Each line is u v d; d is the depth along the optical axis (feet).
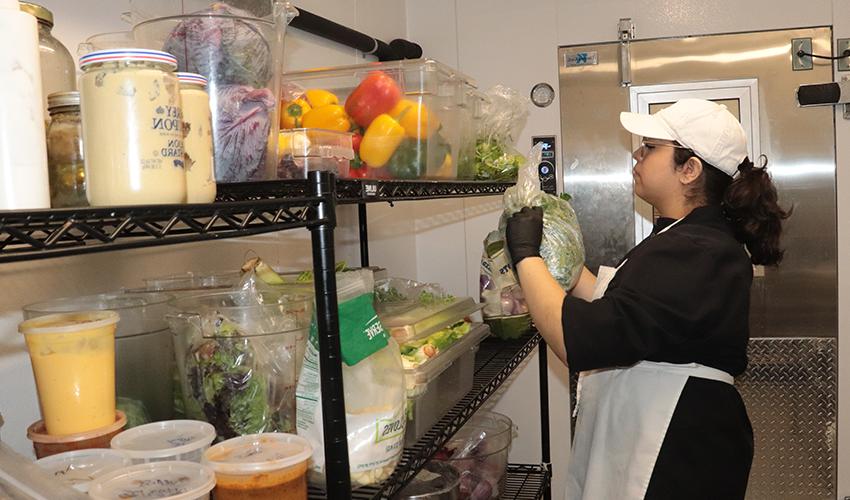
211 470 2.97
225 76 3.53
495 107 7.07
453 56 10.27
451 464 6.31
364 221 7.89
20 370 3.97
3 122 2.19
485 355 6.84
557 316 5.14
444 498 5.50
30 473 2.73
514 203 6.09
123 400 3.79
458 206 10.42
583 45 9.89
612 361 5.04
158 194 2.53
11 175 2.20
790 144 9.41
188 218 2.58
